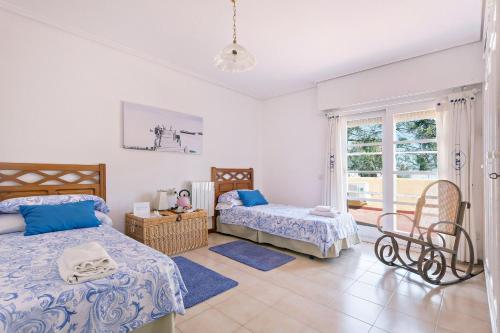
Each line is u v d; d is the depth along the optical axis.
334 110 4.39
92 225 2.46
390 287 2.41
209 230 4.39
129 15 2.57
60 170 2.79
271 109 5.35
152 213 3.32
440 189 2.85
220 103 4.61
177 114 3.89
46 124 2.71
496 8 1.32
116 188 3.23
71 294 1.18
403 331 1.76
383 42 3.07
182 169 3.99
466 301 2.15
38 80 2.66
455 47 3.13
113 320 1.28
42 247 1.81
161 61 3.62
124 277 1.37
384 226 3.86
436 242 3.28
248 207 4.13
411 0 2.32
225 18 2.61
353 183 4.29
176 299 1.57
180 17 2.60
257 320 1.88
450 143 3.17
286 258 3.15
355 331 1.76
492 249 1.80
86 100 2.99
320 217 3.33
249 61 2.27
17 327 1.03
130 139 3.34
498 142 1.26
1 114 2.45
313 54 3.39
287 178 5.07
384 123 3.90
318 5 2.39
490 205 1.99
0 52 2.45
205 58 3.57
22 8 2.48
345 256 3.26
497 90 1.26
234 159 4.86
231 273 2.71
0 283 1.23
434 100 3.39
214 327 1.79
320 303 2.12
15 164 2.50
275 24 2.70
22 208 2.26
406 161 3.69
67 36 2.85
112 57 3.21
